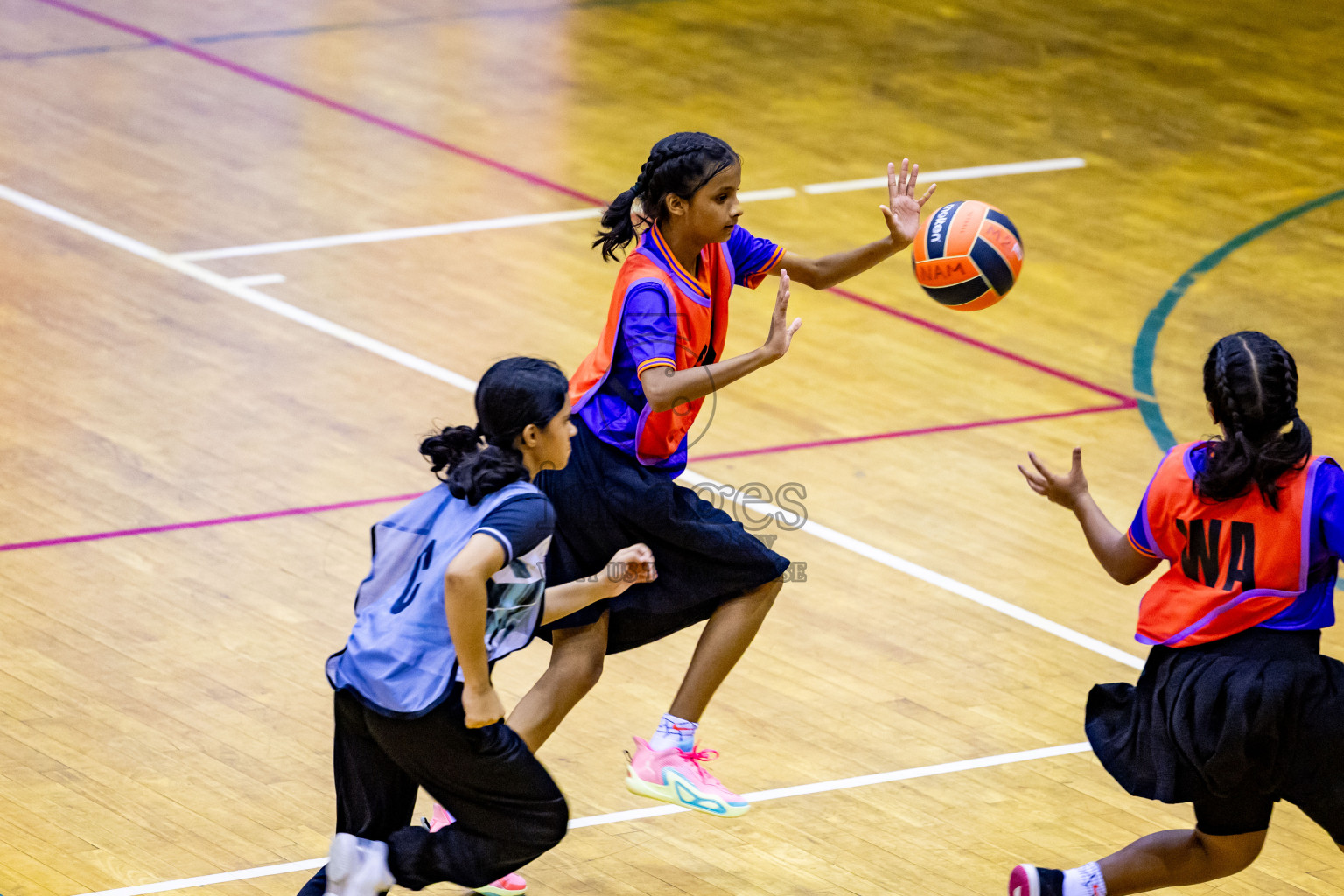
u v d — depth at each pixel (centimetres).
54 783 1747
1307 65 4684
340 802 1452
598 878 1656
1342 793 1423
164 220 3303
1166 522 1445
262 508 2334
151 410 2591
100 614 2061
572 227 3397
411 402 2669
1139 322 3127
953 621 2156
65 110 3812
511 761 1391
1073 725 1947
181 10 4606
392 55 4366
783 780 1825
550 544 1612
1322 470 1404
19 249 3127
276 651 2012
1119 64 4609
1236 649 1418
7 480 2362
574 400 1620
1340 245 3538
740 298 3134
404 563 1413
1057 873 1504
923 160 3847
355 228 3331
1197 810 1479
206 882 1609
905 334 3027
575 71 4319
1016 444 2644
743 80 4312
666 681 2006
